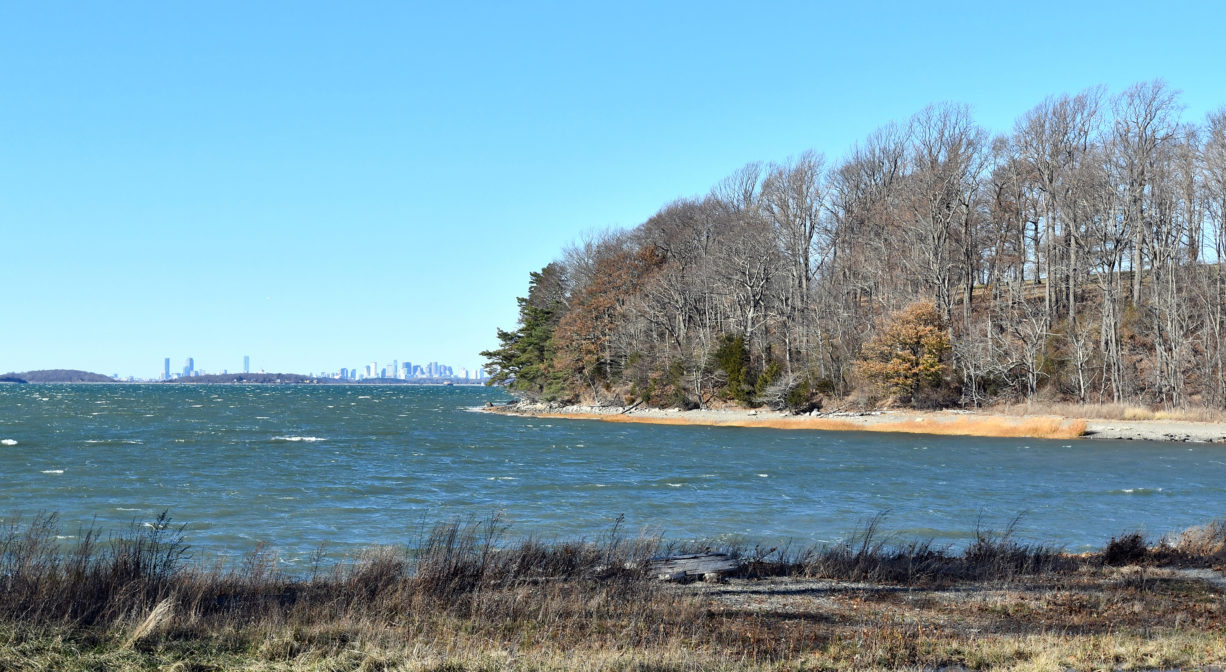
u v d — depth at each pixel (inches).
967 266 3523.6
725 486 1606.8
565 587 611.5
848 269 3860.7
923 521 1206.3
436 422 3885.3
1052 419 2765.7
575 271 4931.1
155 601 511.8
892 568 722.8
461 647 450.9
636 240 4653.1
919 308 3316.9
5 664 390.9
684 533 1108.5
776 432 3080.7
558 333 4436.5
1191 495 1473.9
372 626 485.7
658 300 4114.2
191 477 1717.5
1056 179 3580.2
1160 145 3331.7
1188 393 2977.4
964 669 443.5
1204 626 540.1
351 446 2534.5
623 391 4205.2
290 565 881.5
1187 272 3218.5
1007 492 1517.0
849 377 3560.5
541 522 1200.8
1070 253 3390.7
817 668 441.1
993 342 3339.1
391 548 728.3
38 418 4001.0
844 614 573.6
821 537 1077.8
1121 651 460.8
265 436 2933.1
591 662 424.2
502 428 3412.9
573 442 2699.3
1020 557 768.9
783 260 4065.0
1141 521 1208.8
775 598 625.0
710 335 4033.0
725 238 4136.3
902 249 3796.8
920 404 3280.0
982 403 3181.6
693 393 3875.5
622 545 779.4
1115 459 2095.2
